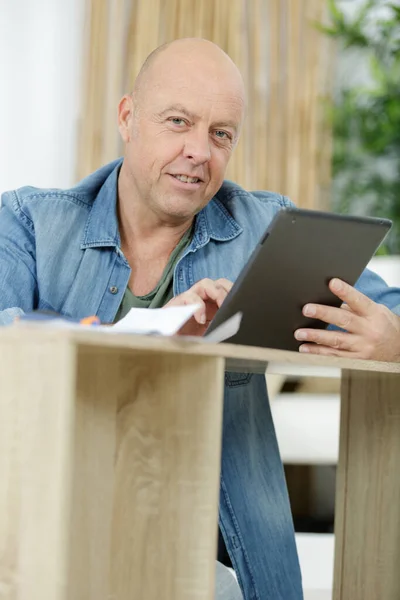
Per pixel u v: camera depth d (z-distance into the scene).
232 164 5.17
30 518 1.36
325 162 5.38
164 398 1.64
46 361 1.34
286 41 5.28
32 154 4.92
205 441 1.57
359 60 5.57
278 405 3.89
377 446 2.27
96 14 4.96
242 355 1.57
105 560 1.71
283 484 2.26
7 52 4.89
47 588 1.32
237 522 2.16
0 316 1.90
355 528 2.30
